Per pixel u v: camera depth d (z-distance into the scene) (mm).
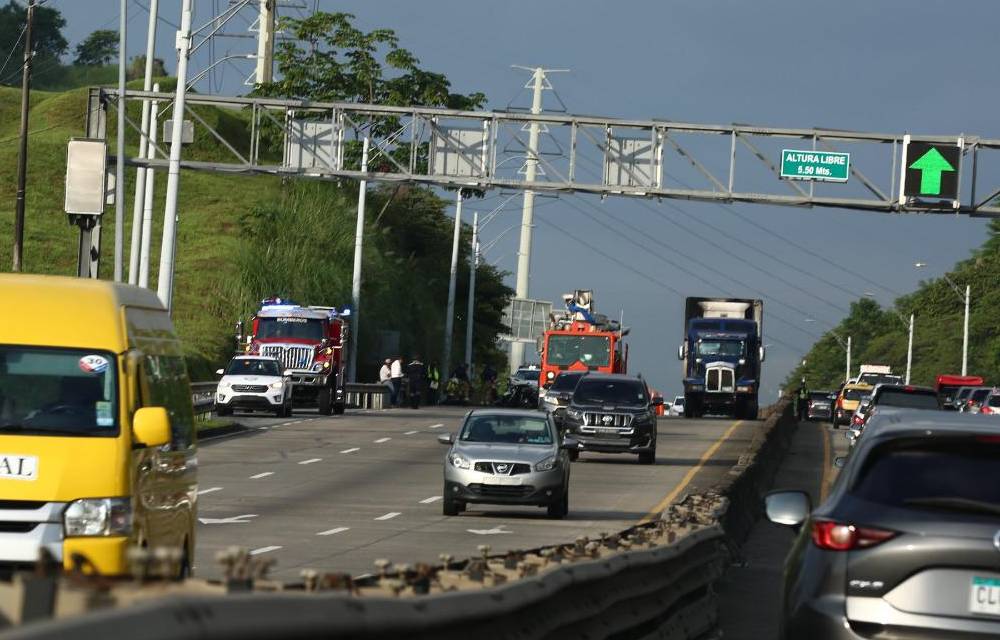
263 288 166500
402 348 193125
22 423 26328
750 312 162625
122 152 102312
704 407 158125
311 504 61344
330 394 129750
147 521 27188
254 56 132250
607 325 149250
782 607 20562
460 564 17516
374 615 11148
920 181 109250
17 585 10414
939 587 18453
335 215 179375
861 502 19109
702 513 37219
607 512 62344
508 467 58406
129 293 29469
